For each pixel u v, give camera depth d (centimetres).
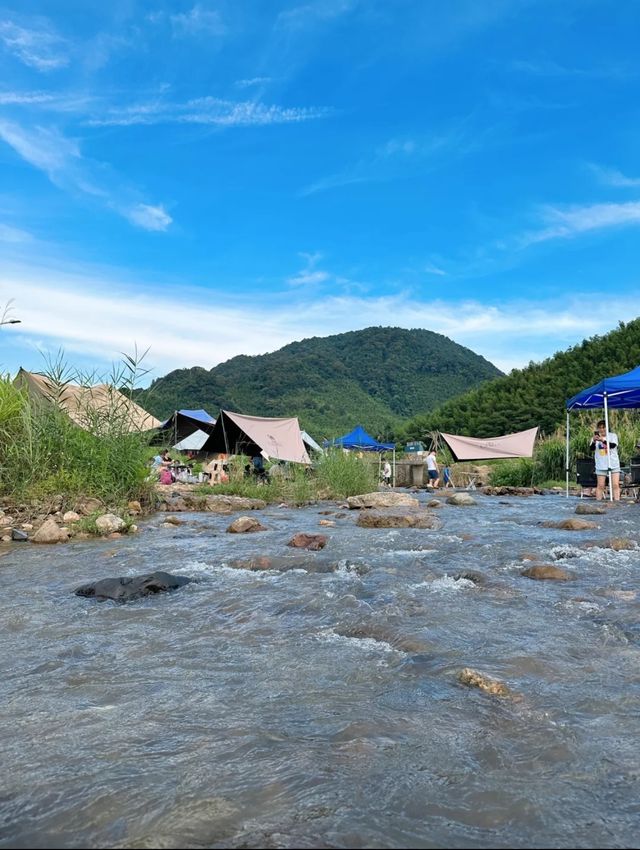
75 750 193
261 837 143
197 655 298
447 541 686
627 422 2116
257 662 287
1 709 229
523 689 250
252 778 173
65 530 734
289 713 224
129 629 347
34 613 385
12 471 917
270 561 549
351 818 152
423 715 222
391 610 375
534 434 2455
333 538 714
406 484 2673
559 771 181
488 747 196
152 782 170
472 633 331
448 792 167
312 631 341
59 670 276
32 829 147
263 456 1812
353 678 263
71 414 1052
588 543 648
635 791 170
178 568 539
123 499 1020
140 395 1098
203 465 2127
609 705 233
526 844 143
